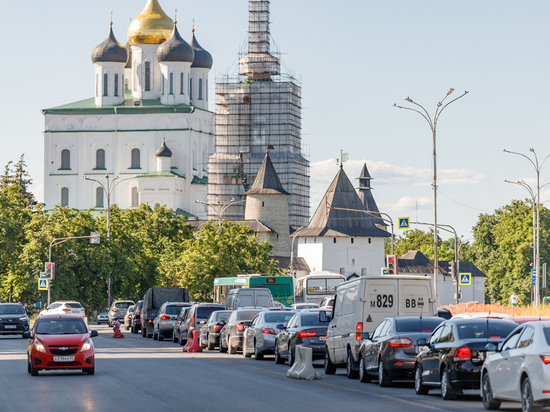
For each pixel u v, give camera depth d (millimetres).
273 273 181125
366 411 29188
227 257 163750
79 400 32844
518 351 27188
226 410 29562
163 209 193750
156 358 58219
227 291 103500
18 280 156125
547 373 24938
